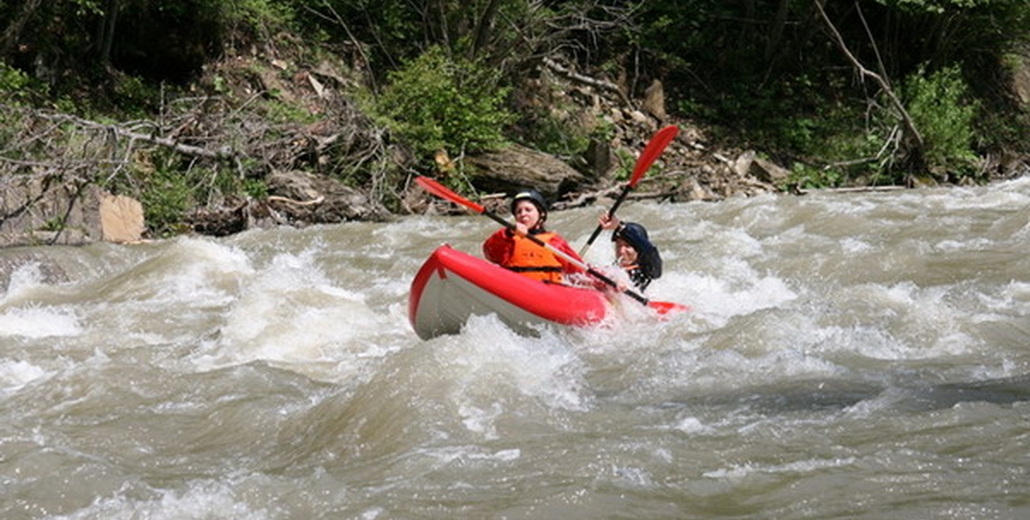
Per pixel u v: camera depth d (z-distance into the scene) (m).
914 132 31.17
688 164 31.09
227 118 23.62
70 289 16.23
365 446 8.41
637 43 34.06
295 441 8.80
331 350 12.23
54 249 17.89
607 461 7.60
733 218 21.75
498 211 25.05
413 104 26.77
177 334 13.54
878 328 11.58
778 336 11.38
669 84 34.59
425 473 7.62
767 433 8.11
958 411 8.31
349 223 22.34
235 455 8.62
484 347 10.02
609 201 26.73
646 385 9.84
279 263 18.28
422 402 8.86
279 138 24.70
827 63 35.88
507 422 8.62
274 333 12.59
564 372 10.09
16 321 13.96
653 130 32.59
